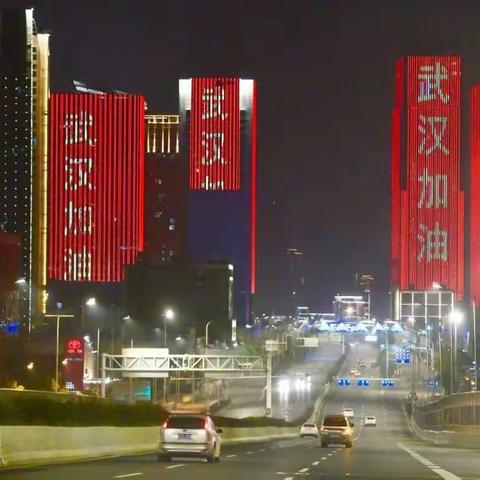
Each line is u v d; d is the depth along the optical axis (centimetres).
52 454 6341
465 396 17725
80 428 7012
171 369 18400
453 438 13650
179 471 5481
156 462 6500
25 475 4819
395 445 12569
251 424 15388
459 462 7062
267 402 19475
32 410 6588
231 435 13138
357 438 17288
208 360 19525
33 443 6056
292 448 10606
